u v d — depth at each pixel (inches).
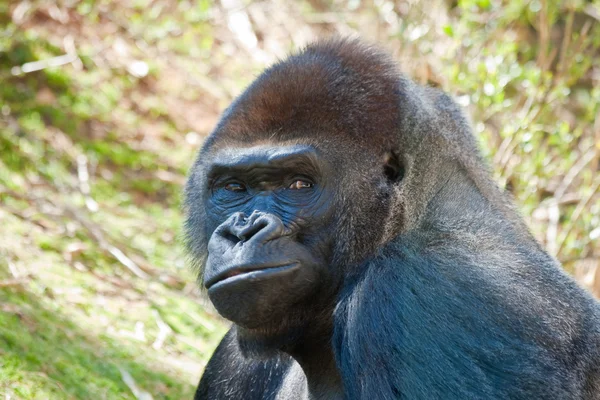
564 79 1064.8
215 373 608.1
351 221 507.2
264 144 519.8
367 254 504.1
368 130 513.3
